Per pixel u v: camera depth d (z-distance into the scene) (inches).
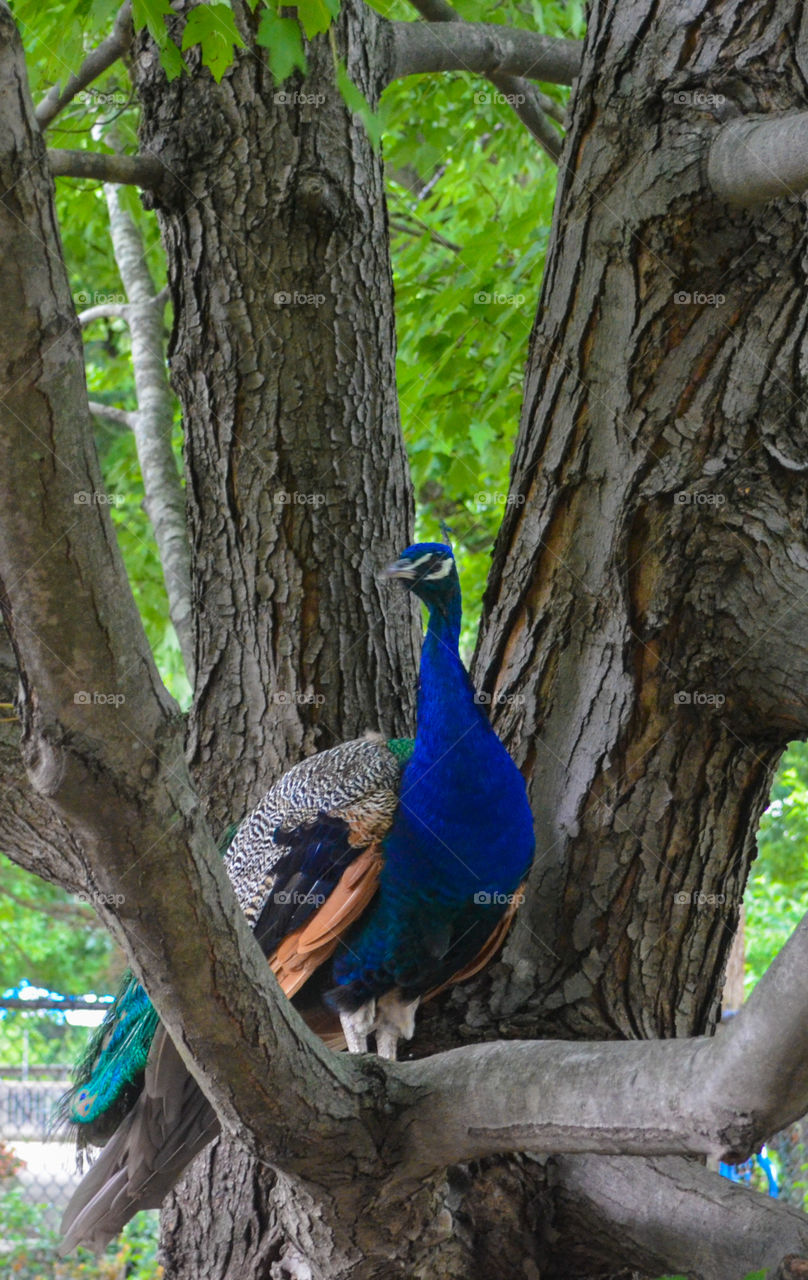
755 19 215.2
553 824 222.5
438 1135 156.9
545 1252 200.4
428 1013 225.0
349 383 245.0
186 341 245.3
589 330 223.0
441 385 361.4
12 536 110.8
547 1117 144.1
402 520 255.3
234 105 237.3
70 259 498.3
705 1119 126.2
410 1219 173.3
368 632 246.5
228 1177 228.5
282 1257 218.7
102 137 376.8
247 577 244.4
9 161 100.7
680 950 223.0
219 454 244.7
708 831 221.3
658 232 214.7
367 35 248.5
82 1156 216.1
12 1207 486.3
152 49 240.1
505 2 375.6
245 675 245.3
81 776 121.8
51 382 106.7
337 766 219.0
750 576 210.1
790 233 213.5
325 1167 159.5
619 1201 189.5
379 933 211.8
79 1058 223.0
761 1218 172.2
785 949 118.0
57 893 748.0
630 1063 137.1
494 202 458.0
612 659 218.2
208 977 137.9
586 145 225.6
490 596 237.5
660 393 216.7
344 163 242.5
